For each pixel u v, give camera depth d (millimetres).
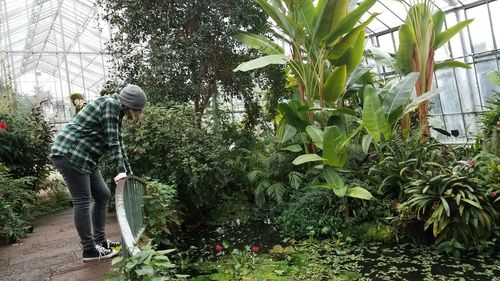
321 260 3703
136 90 2699
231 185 5973
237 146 6324
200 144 4918
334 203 4605
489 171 3887
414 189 3922
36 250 3324
